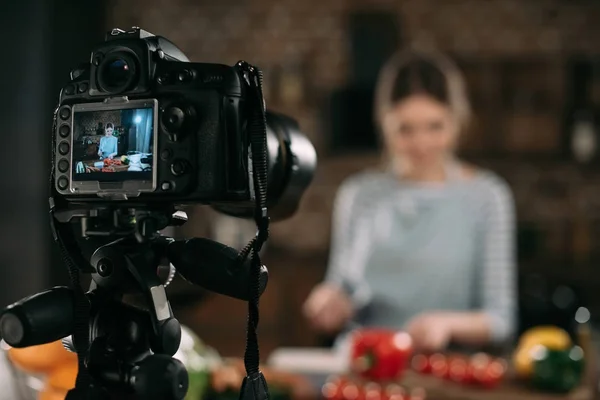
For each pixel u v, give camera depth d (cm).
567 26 446
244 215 81
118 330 68
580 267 411
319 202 461
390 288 218
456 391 156
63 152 71
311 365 177
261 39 471
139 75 67
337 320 212
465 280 215
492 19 451
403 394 141
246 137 68
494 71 439
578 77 435
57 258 351
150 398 64
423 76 214
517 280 395
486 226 216
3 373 95
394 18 453
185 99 66
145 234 70
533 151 432
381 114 226
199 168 66
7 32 336
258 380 66
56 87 355
